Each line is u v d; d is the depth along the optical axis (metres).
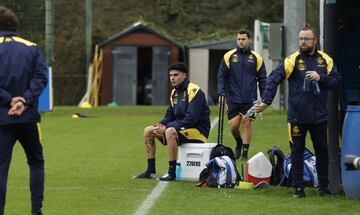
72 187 34.91
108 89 112.56
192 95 36.78
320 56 31.25
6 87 25.98
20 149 50.41
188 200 31.34
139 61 114.50
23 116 25.95
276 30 60.72
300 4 56.50
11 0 130.00
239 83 45.38
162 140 37.53
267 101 31.34
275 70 31.52
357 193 31.28
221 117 38.44
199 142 37.12
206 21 128.00
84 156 46.88
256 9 129.00
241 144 46.12
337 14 33.50
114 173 39.56
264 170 34.88
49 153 48.41
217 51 116.56
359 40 34.69
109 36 125.44
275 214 28.31
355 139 30.84
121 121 73.56
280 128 61.59
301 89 31.14
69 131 63.66
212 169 35.12
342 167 31.66
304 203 30.59
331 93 33.16
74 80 123.75
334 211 28.86
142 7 129.25
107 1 129.38
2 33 26.56
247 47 45.62
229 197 32.03
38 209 26.91
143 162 44.06
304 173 34.56
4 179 26.12
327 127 32.56
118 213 28.72
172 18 128.25
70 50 125.25
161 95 113.25
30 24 128.88
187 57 116.19
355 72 34.91
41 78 26.33
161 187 34.81
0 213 26.16
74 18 128.62
